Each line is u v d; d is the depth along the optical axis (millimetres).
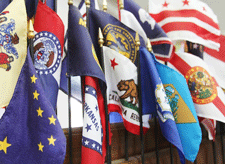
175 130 1184
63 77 1216
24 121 835
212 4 2393
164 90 1256
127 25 1341
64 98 2098
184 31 1510
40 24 984
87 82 1023
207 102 1423
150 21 1371
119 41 1246
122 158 1331
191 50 1628
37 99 827
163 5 1606
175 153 1593
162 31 1359
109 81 1226
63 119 2082
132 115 1199
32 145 828
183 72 1499
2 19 849
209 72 1500
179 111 1295
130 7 1396
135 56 1280
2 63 837
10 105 808
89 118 995
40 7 988
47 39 988
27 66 854
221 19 2402
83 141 981
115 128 1320
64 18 1886
